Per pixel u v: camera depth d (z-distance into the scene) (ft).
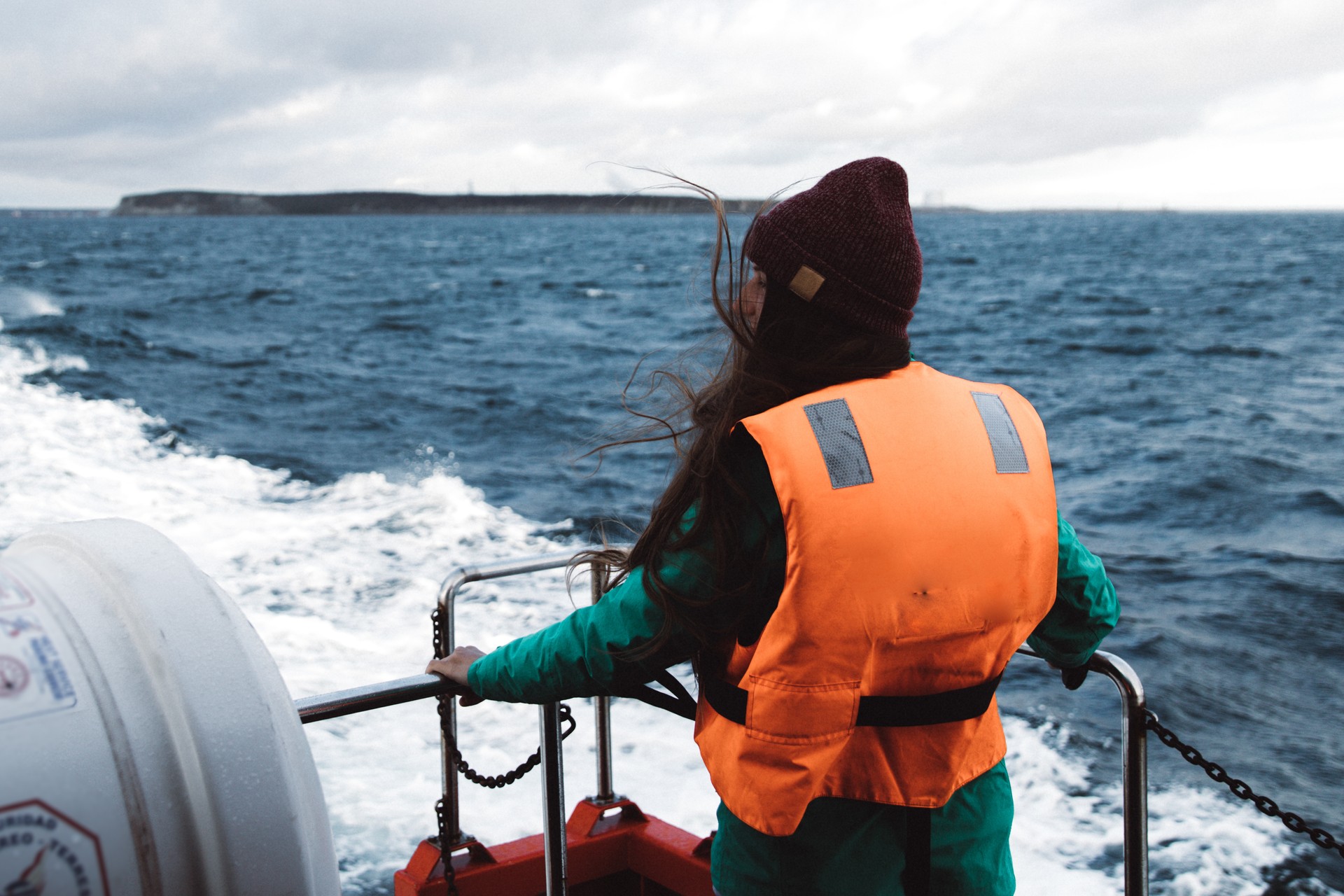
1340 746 20.63
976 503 4.24
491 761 16.78
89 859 2.92
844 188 4.38
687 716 5.05
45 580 3.36
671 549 4.22
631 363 79.77
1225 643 25.90
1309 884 15.49
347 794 15.70
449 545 29.45
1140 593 29.76
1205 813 17.67
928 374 4.58
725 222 4.70
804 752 4.13
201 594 3.50
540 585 25.04
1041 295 147.74
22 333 77.30
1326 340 93.76
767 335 4.52
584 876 8.41
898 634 4.10
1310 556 33.22
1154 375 73.41
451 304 134.82
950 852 4.47
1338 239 382.22
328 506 33.99
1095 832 16.40
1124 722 6.18
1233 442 50.34
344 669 20.34
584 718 18.44
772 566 4.17
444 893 7.95
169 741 3.16
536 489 38.42
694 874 8.13
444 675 5.27
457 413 56.70
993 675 4.44
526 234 521.24
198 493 34.99
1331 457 47.06
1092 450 49.42
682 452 4.80
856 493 4.06
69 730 2.99
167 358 73.51
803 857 4.42
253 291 151.12
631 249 339.98
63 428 44.29
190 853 3.10
